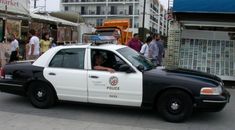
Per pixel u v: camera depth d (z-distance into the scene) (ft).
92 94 26.07
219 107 24.08
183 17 44.73
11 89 28.25
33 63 28.09
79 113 26.48
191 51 45.57
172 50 45.88
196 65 45.21
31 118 24.81
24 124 23.27
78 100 26.68
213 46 45.09
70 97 26.76
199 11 40.96
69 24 88.63
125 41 77.20
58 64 27.25
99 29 71.10
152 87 24.66
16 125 23.02
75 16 117.80
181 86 24.14
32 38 45.42
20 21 59.47
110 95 25.64
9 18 56.70
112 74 25.50
